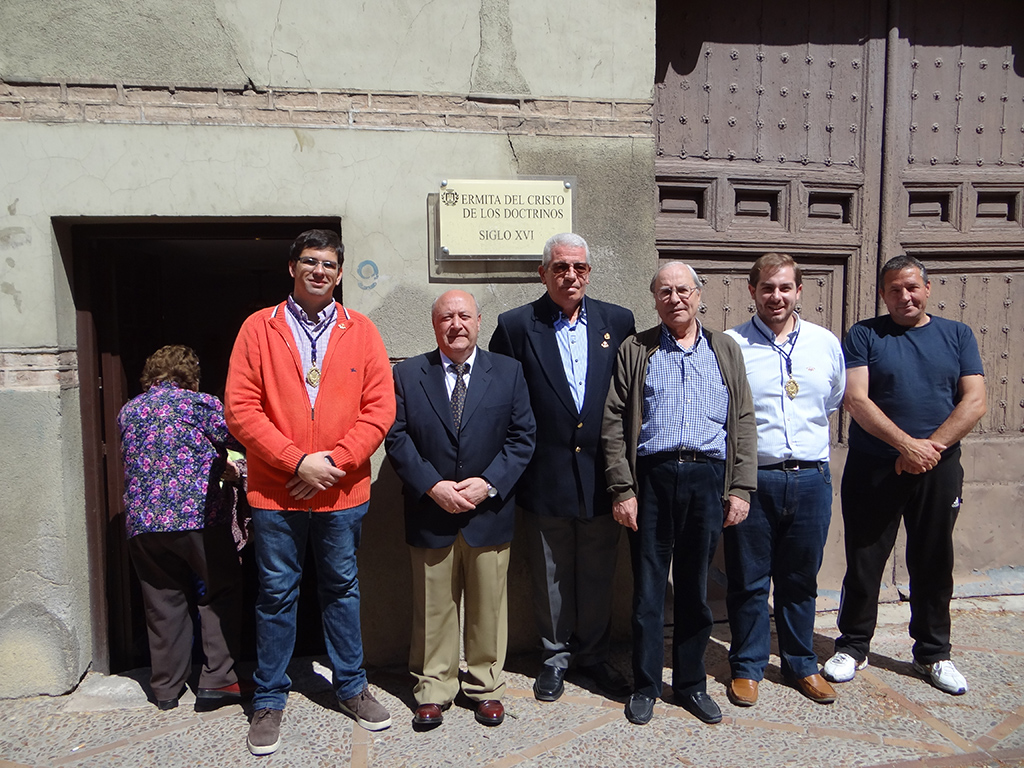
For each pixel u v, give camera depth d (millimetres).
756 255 3584
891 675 2920
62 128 2711
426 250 2980
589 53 3066
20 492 2754
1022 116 3748
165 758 2402
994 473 3785
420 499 2555
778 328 2723
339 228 3070
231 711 2715
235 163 2818
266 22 2807
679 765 2328
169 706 2729
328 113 2879
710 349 2590
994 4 3670
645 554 2578
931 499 2783
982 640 3213
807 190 3598
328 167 2883
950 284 3760
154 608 2688
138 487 2643
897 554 3736
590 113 3082
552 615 2783
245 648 3602
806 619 2775
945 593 2828
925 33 3625
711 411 2521
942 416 2773
